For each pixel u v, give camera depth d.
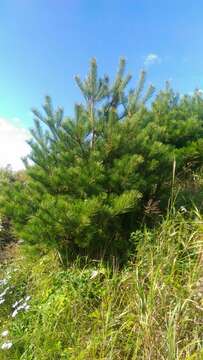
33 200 3.33
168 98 4.92
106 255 3.12
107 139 3.14
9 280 3.52
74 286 2.95
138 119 3.22
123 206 2.90
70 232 3.05
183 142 4.30
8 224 4.71
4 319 3.09
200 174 4.11
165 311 2.32
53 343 2.58
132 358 2.24
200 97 5.20
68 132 3.21
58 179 3.14
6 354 2.67
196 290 2.32
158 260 2.70
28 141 3.43
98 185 3.07
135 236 3.00
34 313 2.95
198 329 2.19
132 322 2.43
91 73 3.30
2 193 3.44
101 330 2.50
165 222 2.97
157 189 3.29
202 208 3.25
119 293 2.74
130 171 3.01
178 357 2.07
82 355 2.39
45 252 3.39
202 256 2.58
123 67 3.34
